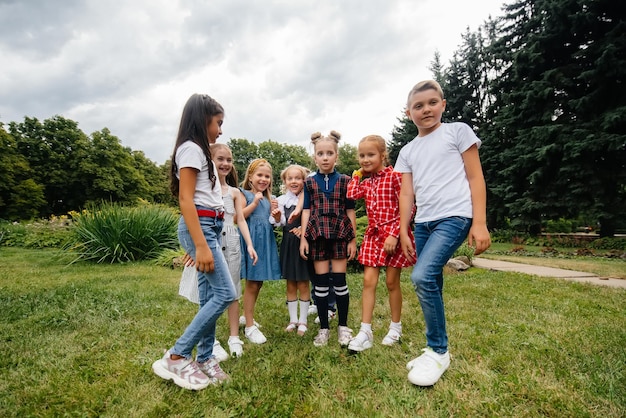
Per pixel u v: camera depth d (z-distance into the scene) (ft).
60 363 6.37
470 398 4.97
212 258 5.42
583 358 6.13
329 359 6.43
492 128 49.78
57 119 98.43
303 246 8.02
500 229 52.34
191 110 5.78
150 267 19.56
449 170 5.99
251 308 8.02
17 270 18.28
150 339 7.56
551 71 39.68
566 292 11.74
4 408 4.88
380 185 7.54
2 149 82.64
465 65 60.13
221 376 5.70
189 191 5.40
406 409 4.77
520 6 48.60
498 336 7.29
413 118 6.57
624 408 4.61
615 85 36.22
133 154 124.36
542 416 4.51
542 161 40.16
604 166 37.42
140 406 4.89
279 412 4.72
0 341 7.55
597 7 36.76
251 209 8.38
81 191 99.81
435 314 5.66
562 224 65.26
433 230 6.01
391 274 7.32
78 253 21.77
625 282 13.98
